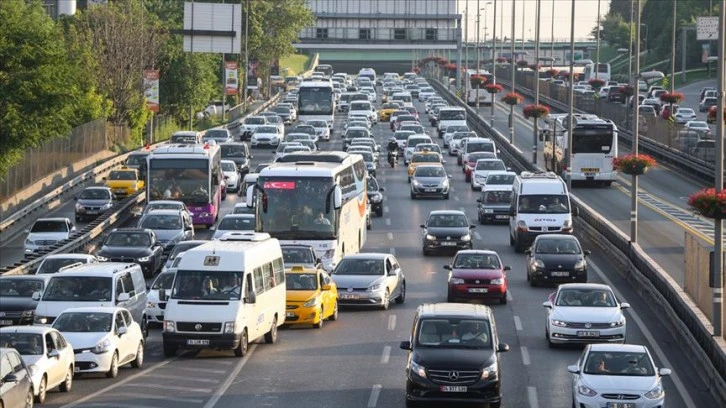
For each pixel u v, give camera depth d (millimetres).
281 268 80375
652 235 120562
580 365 57469
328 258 97188
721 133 71562
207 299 71812
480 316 60031
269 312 76312
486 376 57094
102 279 76438
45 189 155000
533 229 114688
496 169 165375
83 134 177875
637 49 110375
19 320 80125
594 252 115125
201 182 131750
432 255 115562
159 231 115812
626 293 94500
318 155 107125
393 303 92750
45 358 58969
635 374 56375
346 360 71062
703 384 65625
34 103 121625
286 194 97500
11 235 133750
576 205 130750
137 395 60594
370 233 129875
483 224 135875
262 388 62938
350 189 105188
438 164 162375
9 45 121312
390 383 64438
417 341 58875
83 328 65688
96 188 142750
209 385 63656
